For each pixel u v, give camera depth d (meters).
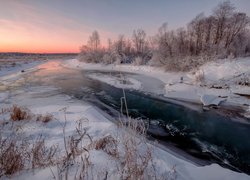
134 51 50.94
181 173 2.73
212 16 32.38
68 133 5.54
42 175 1.78
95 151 2.59
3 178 1.74
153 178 2.07
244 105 11.28
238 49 28.80
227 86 13.95
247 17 31.02
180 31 32.56
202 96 12.52
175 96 13.95
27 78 23.88
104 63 45.22
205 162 5.52
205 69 17.84
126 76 25.44
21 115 6.97
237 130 7.93
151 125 8.40
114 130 5.14
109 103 12.17
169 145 6.52
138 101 12.76
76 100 12.78
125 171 1.90
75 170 1.90
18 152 2.44
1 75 26.97
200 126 8.36
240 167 5.34
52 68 40.22
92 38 54.03
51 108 10.02
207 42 30.59
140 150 2.85
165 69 26.36
